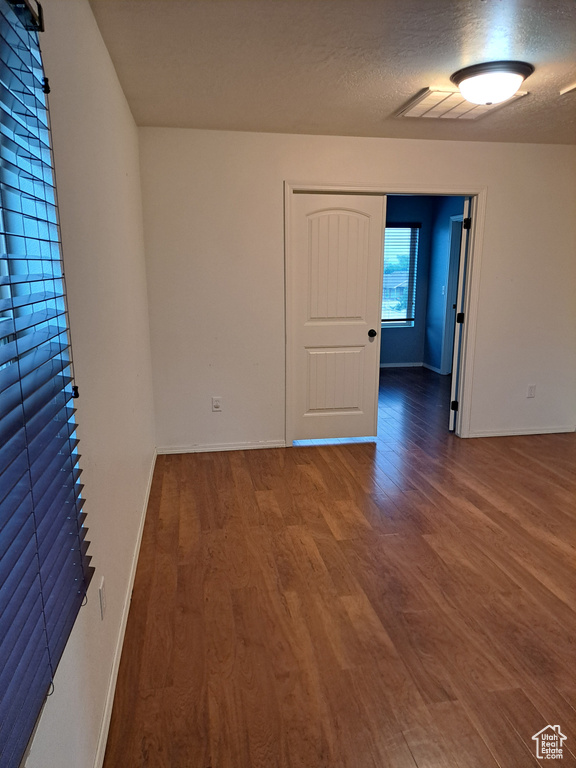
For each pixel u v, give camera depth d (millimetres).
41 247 1172
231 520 2947
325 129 3547
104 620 1646
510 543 2693
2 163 892
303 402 4203
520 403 4430
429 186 3898
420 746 1550
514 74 2451
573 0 1867
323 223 3928
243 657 1905
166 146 3545
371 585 2336
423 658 1900
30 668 879
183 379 3893
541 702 1708
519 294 4219
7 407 800
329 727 1615
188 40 2184
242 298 3844
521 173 4008
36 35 1082
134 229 3092
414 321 7422
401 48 2279
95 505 1572
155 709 1679
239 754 1524
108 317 1968
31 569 916
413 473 3633
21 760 774
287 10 1945
